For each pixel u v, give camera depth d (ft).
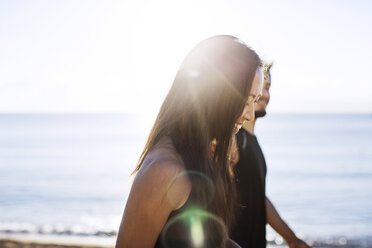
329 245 47.37
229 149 4.98
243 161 7.63
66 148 215.10
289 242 8.45
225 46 4.60
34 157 172.04
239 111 4.53
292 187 97.50
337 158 163.02
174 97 4.70
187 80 4.62
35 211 70.18
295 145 227.40
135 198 4.19
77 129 445.78
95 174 121.60
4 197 84.48
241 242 7.50
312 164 144.77
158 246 4.35
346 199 81.05
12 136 323.57
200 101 4.51
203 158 4.45
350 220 63.41
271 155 176.76
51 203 77.97
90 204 77.00
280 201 80.74
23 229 53.72
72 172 126.52
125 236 4.17
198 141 4.49
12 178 114.32
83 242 38.32
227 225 4.77
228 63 4.50
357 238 51.72
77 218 63.93
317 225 60.70
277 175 119.65
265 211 7.93
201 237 4.37
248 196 7.58
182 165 4.35
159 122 4.72
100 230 53.42
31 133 364.79
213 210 4.45
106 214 67.36
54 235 48.39
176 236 4.33
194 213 4.36
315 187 96.78
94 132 376.07
